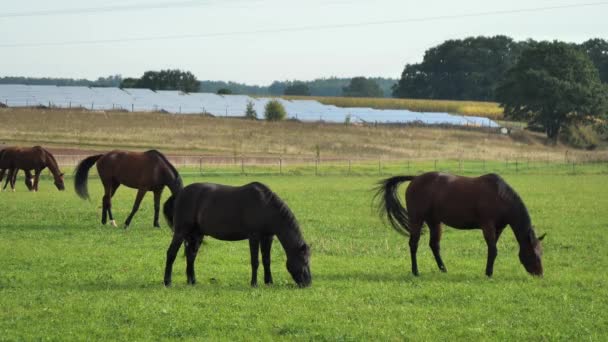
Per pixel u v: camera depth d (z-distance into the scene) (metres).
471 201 18.08
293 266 15.97
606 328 13.16
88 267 18.69
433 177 18.75
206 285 16.56
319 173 60.25
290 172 59.94
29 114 92.25
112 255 20.52
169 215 17.05
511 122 140.50
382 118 123.00
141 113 103.38
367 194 41.84
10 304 14.36
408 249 22.77
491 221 17.98
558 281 17.39
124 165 26.64
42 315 13.59
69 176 50.94
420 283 17.00
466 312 14.12
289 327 12.86
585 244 24.00
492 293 15.84
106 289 15.91
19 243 22.36
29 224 26.78
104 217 27.20
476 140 103.81
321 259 20.55
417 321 13.40
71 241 23.03
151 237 24.28
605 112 113.81
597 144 113.44
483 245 23.59
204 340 12.08
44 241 22.89
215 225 16.14
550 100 112.81
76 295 15.19
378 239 24.88
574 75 117.75
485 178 18.25
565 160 81.31
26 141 71.75
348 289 16.11
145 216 30.16
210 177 53.81
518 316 13.89
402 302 15.05
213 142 83.06
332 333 12.56
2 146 66.69
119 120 94.31
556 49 118.62
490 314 14.02
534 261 17.78
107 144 74.06
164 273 17.95
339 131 101.31
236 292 15.59
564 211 34.06
